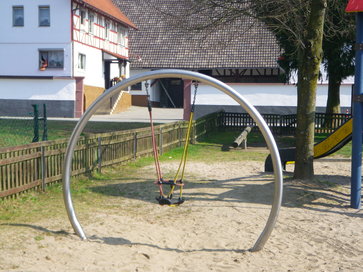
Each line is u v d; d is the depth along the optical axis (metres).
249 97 33.88
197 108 33.50
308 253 6.25
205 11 14.21
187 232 7.06
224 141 21.23
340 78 23.86
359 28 8.81
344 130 10.79
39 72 34.53
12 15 34.47
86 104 35.28
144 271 5.33
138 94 47.09
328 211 8.62
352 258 6.13
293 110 33.47
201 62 44.12
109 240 6.38
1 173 7.99
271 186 10.20
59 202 8.49
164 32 48.00
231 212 8.27
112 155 12.44
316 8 10.20
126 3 50.94
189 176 11.78
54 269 5.17
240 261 5.83
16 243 5.84
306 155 10.68
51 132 19.41
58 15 34.09
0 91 33.78
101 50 39.50
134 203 8.82
